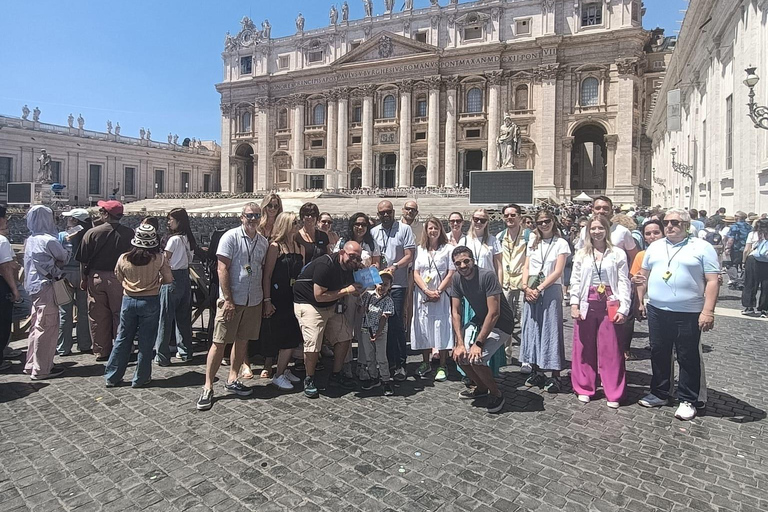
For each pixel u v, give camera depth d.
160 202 54.44
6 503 4.25
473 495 4.42
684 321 6.14
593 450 5.27
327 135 64.44
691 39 25.39
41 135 62.31
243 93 70.62
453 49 56.34
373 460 5.03
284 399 6.76
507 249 8.57
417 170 60.78
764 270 11.76
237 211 19.08
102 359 8.45
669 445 5.38
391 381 7.03
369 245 8.04
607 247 6.73
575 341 6.86
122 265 7.03
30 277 7.44
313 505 4.25
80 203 66.25
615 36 49.97
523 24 54.34
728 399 6.67
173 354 8.95
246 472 4.78
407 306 8.95
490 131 55.28
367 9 61.62
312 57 65.69
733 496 4.42
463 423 5.96
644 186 57.25
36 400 6.62
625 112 50.41
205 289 9.45
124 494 4.40
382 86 60.66
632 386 7.35
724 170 20.75
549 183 52.94
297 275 7.33
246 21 70.19
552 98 52.75
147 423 5.89
